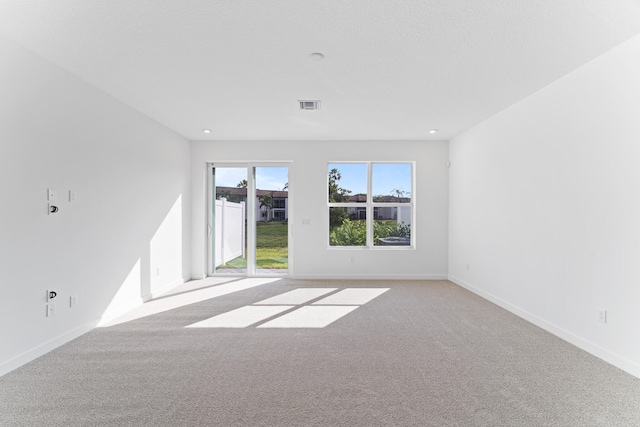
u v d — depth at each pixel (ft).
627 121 8.06
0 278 7.78
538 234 11.30
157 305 13.75
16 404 6.61
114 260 12.13
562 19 7.21
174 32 7.80
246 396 6.91
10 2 6.58
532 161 11.64
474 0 6.60
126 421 6.07
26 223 8.46
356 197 19.74
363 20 7.32
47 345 9.07
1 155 7.81
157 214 15.25
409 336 10.28
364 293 15.74
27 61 8.48
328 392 7.06
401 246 19.51
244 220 19.69
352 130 16.89
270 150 19.10
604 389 7.18
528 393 7.02
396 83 10.83
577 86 9.61
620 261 8.23
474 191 15.97
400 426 5.94
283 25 7.52
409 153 19.06
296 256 19.16
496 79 10.45
